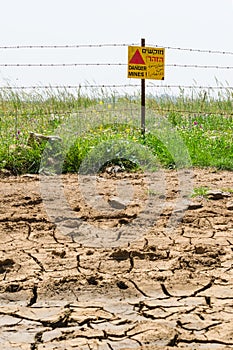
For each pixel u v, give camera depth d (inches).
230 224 208.5
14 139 370.0
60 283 152.3
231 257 172.9
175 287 150.4
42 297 144.6
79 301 142.3
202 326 128.4
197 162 349.4
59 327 129.2
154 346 119.2
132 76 377.7
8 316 134.3
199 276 157.9
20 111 470.3
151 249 179.8
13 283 151.9
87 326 129.2
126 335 124.6
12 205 236.7
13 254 175.2
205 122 481.7
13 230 201.5
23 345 120.6
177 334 124.6
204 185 283.0
